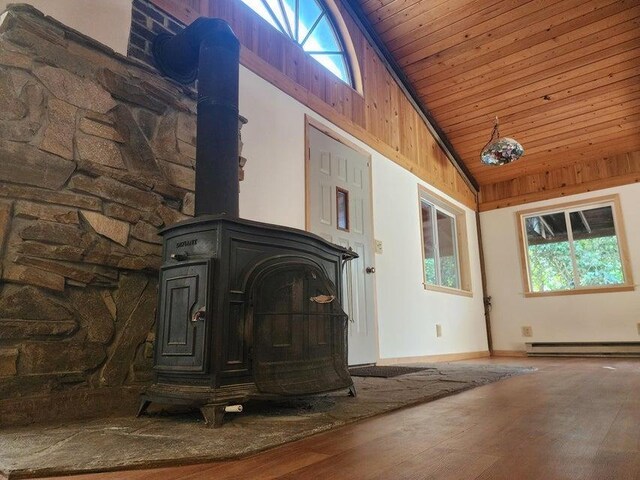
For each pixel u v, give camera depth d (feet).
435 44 15.35
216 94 6.80
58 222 5.83
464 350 17.80
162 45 7.72
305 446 4.15
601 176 18.39
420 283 15.56
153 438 4.34
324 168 11.94
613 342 17.33
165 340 5.57
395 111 15.98
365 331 12.39
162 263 6.04
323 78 12.55
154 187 7.06
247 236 5.70
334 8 13.80
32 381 5.33
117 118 6.76
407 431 4.71
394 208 14.87
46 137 5.86
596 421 5.08
